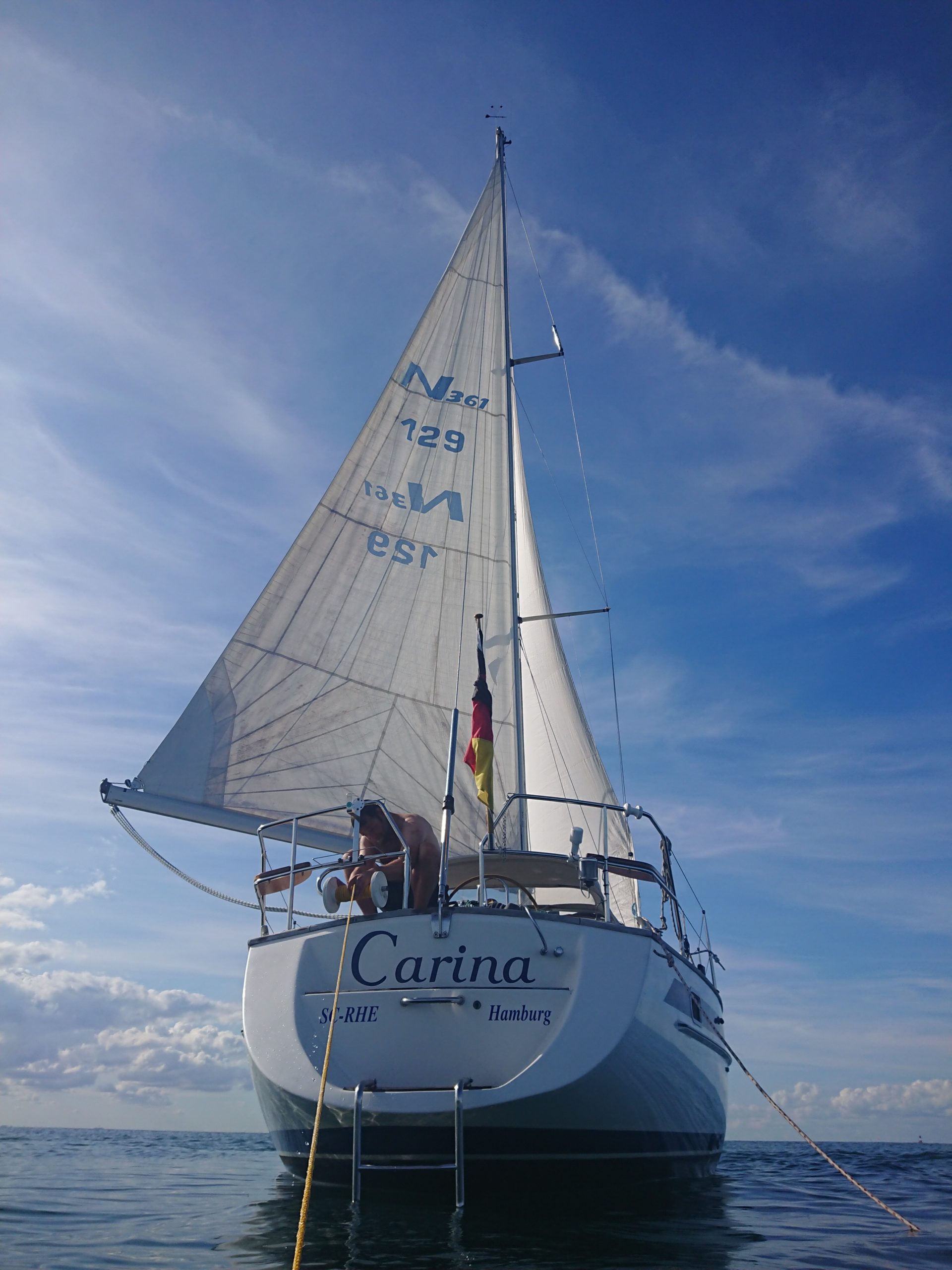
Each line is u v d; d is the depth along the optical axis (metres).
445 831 7.61
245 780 11.65
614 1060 6.93
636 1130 7.47
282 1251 5.64
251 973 7.93
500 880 10.68
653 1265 5.28
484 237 15.29
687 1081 8.12
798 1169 14.80
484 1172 6.93
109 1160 14.40
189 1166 13.23
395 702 12.46
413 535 13.27
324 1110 6.97
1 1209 7.71
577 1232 6.23
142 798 11.08
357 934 7.38
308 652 12.38
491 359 14.63
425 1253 5.46
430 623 12.91
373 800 8.50
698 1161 9.26
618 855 14.31
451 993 7.05
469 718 12.52
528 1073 6.68
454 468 13.82
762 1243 6.39
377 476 13.33
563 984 7.05
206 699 11.75
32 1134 30.86
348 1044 7.14
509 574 13.39
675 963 8.13
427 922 7.25
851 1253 6.20
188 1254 5.61
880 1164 16.81
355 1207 6.82
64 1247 5.88
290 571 12.51
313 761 11.97
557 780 15.17
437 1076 6.91
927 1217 8.48
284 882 9.20
